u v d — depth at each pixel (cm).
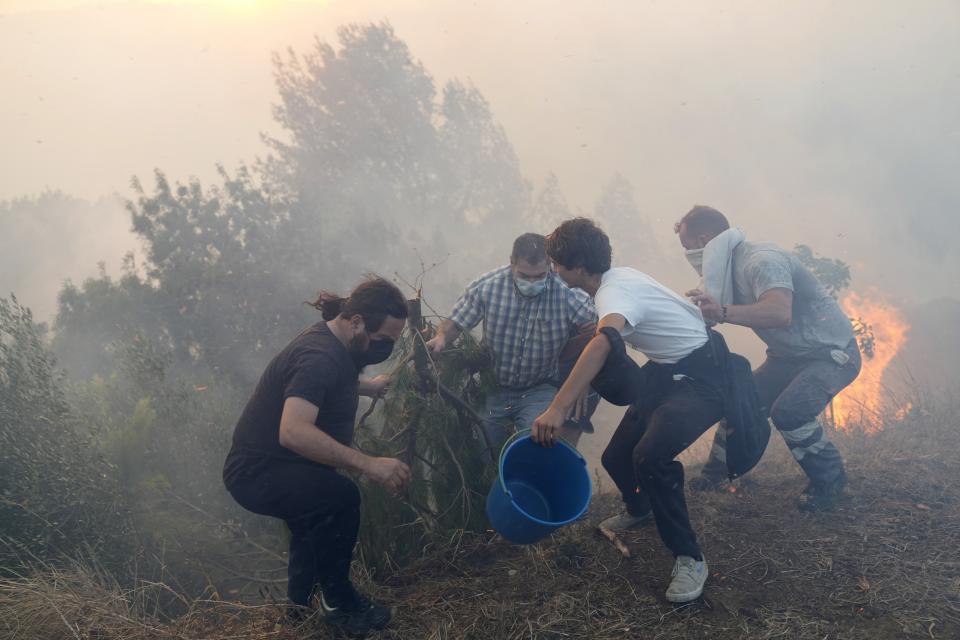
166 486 444
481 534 351
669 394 307
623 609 281
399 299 270
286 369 258
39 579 299
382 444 344
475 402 388
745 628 264
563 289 387
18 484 369
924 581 287
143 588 320
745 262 368
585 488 286
